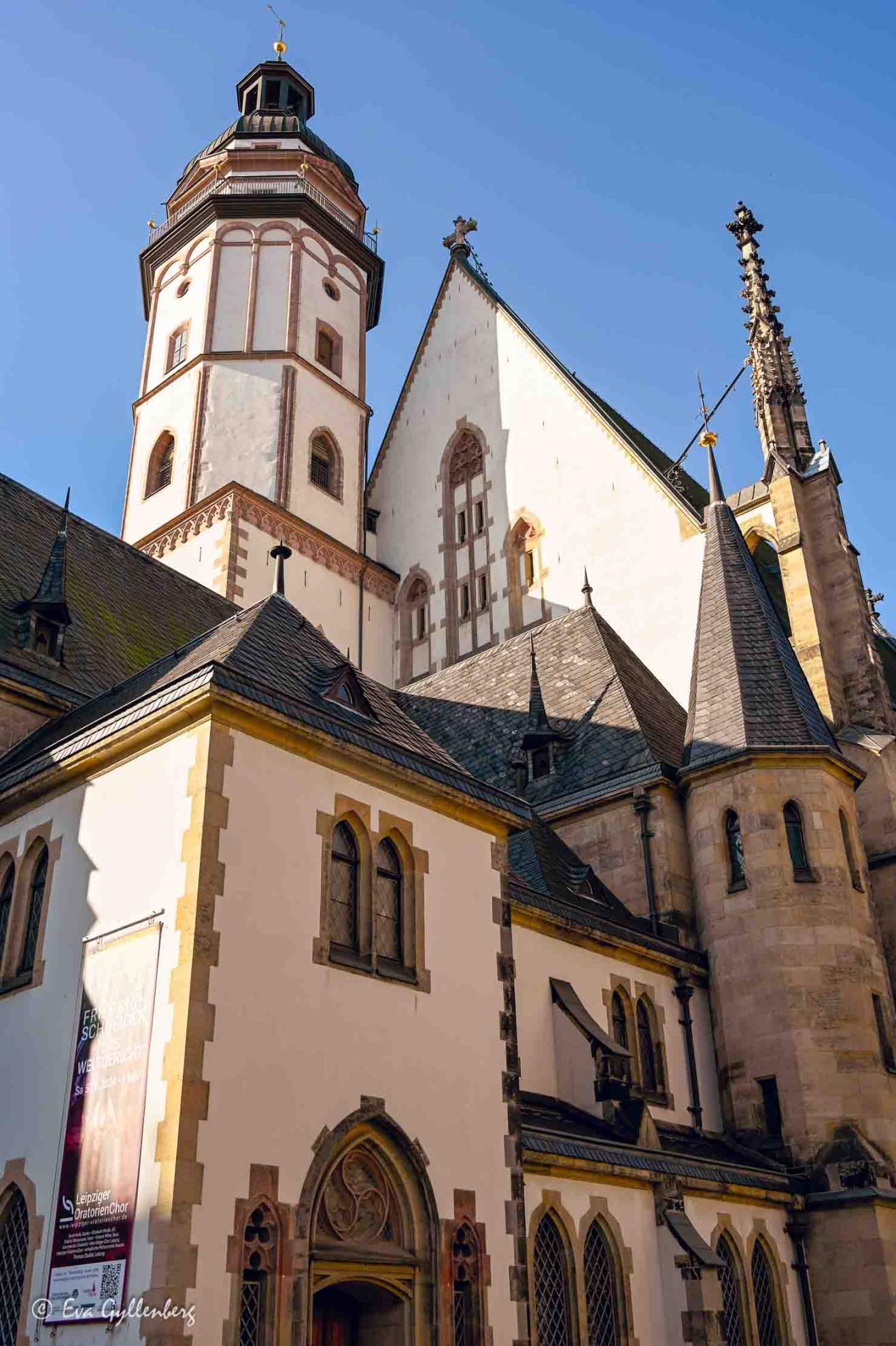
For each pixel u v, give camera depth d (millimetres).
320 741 19078
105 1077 16672
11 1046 18578
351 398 51156
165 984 16453
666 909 30469
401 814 20500
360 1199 17688
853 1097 27484
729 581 35219
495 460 50375
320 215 52000
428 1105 18875
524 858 28953
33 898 19984
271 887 17719
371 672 48844
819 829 30094
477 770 36938
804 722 31344
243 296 49844
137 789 18516
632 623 42562
